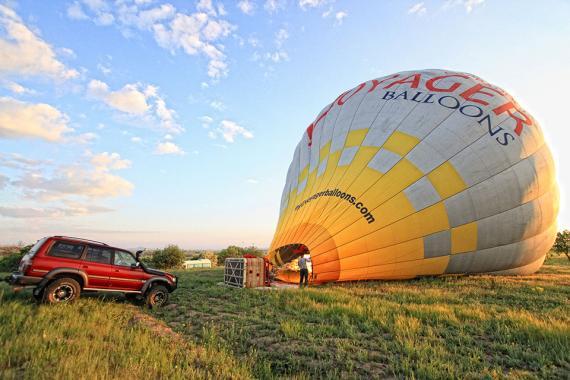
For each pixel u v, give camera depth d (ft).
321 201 52.13
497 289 44.73
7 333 19.58
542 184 52.03
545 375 17.90
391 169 49.80
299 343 22.59
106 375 15.05
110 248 33.19
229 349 20.89
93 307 29.22
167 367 16.74
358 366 19.06
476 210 48.34
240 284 47.67
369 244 47.34
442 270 50.34
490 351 21.76
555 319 28.66
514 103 55.77
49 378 14.32
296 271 62.54
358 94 61.82
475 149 49.32
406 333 24.02
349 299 35.04
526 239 52.85
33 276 28.63
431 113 52.06
